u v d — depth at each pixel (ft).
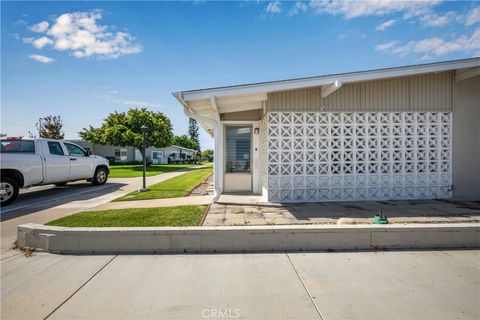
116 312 8.64
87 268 11.84
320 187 24.12
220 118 28.63
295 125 24.09
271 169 24.03
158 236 13.76
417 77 24.62
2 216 20.30
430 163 24.70
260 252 13.67
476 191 24.85
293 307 8.86
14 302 9.20
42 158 28.27
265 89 21.06
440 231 14.23
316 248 13.99
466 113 24.84
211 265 12.12
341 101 24.16
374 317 8.30
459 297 9.36
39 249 13.96
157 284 10.40
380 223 15.35
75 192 32.22
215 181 23.81
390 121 24.41
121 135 86.94
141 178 51.01
